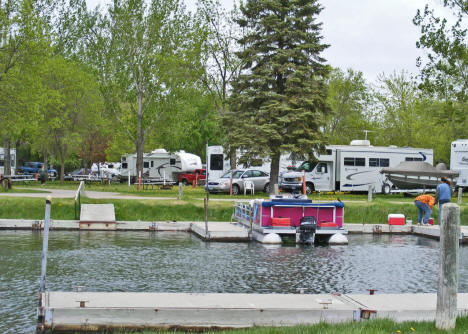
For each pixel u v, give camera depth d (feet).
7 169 134.82
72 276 47.44
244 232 73.92
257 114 114.32
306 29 117.70
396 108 186.09
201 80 140.67
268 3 115.24
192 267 53.31
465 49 96.84
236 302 34.47
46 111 129.90
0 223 78.13
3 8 109.60
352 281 48.73
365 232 85.51
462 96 102.47
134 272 50.01
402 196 128.36
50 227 78.23
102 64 145.38
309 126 115.96
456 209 26.96
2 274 47.55
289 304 34.24
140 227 81.00
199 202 92.17
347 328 27.96
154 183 131.34
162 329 31.73
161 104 145.07
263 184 121.60
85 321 31.35
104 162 208.85
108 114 151.33
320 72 118.32
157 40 142.31
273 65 113.70
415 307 34.14
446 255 26.99
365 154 128.98
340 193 133.39
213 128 205.46
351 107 201.57
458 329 26.78
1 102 108.68
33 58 111.04
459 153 126.62
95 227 79.56
